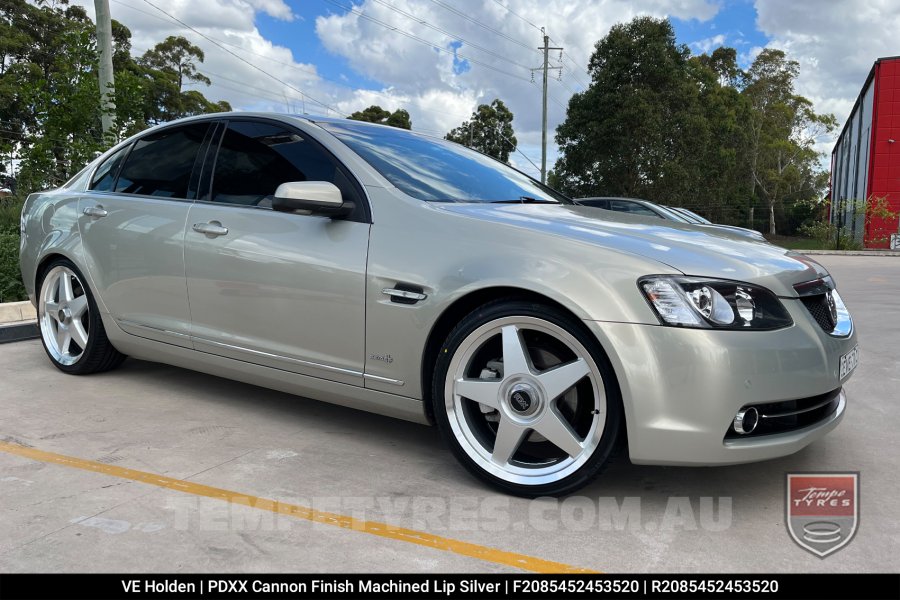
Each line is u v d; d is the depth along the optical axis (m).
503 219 2.72
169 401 3.73
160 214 3.59
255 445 3.08
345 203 2.94
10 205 8.73
